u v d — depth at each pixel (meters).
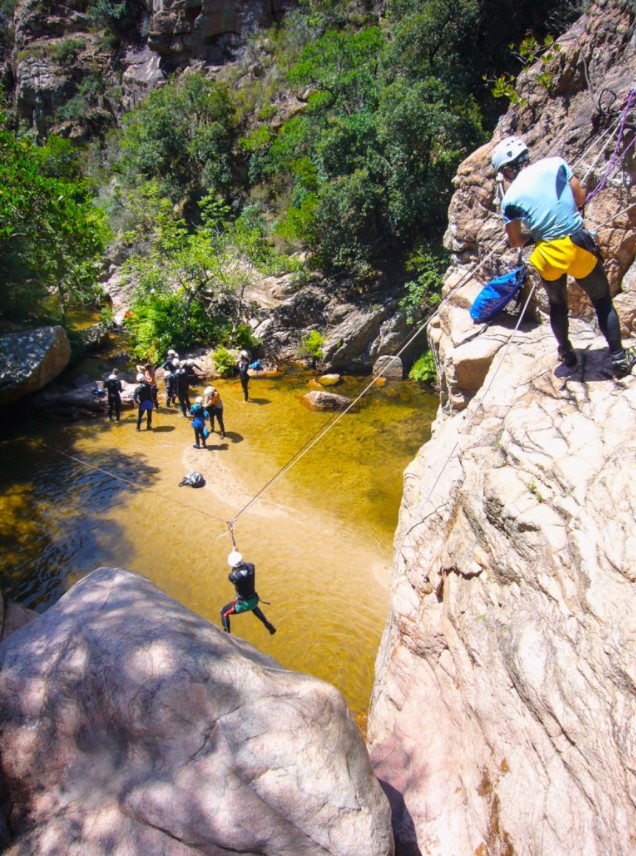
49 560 10.99
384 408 18.02
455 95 19.97
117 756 3.30
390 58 21.16
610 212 6.25
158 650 3.50
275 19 33.91
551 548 3.96
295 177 26.67
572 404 4.89
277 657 8.86
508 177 4.80
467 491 5.04
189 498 13.05
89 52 40.03
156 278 21.69
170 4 34.75
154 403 17.16
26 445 15.40
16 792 3.28
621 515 3.66
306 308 22.05
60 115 39.34
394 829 4.28
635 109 6.02
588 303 6.52
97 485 13.52
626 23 6.74
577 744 3.32
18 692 3.52
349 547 11.52
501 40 20.59
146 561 11.00
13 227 17.48
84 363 20.30
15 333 17.73
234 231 23.58
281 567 10.85
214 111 29.97
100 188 34.09
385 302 20.77
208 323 22.06
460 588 4.92
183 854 2.97
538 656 3.78
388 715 5.52
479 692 4.31
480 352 7.41
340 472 14.35
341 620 9.59
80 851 3.03
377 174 20.52
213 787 3.10
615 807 2.98
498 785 3.85
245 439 15.95
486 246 8.43
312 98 23.97
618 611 3.34
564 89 7.62
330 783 3.20
